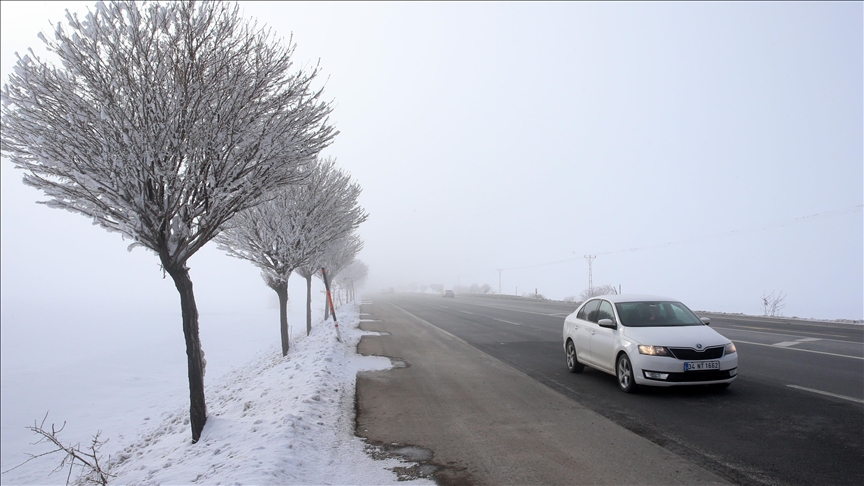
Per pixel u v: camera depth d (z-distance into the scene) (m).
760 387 8.19
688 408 7.12
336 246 19.75
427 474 5.04
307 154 7.19
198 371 7.14
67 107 5.74
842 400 7.22
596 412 7.11
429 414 7.31
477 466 5.20
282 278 14.70
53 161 5.69
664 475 4.79
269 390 9.53
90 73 5.77
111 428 14.95
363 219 16.52
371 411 7.56
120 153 5.75
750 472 4.79
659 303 9.10
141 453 8.15
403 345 15.41
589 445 5.72
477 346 14.88
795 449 5.34
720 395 7.77
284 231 13.99
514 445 5.82
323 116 7.38
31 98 5.66
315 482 4.80
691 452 5.38
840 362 10.19
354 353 13.71
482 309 36.31
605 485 4.61
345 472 5.11
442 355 13.18
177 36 6.14
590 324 9.66
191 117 6.12
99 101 5.75
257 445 5.63
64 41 5.69
